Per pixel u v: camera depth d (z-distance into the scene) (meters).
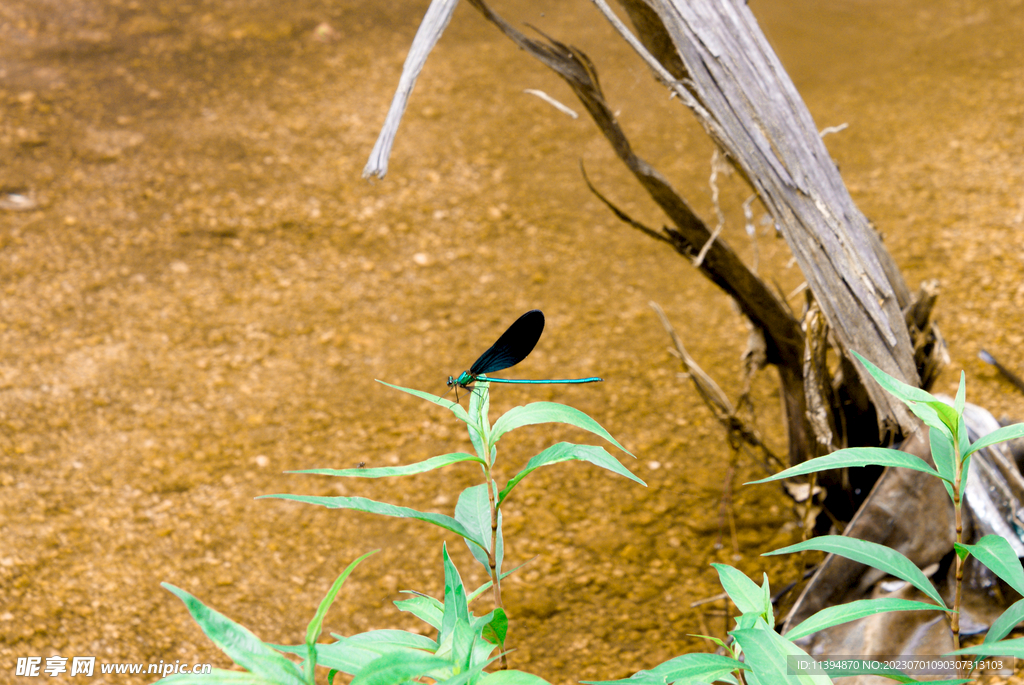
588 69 2.89
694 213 3.15
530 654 3.44
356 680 1.31
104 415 4.89
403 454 4.68
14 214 6.68
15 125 7.84
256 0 10.92
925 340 3.30
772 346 3.54
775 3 10.78
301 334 5.68
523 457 4.68
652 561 3.95
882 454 1.76
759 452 4.59
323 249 6.57
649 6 2.75
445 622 1.59
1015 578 1.63
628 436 4.79
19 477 4.39
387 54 9.77
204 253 6.44
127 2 10.62
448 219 6.98
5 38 9.49
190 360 5.38
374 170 1.94
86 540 4.03
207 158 7.63
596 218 7.01
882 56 9.45
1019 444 3.48
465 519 1.93
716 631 3.49
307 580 3.87
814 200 2.91
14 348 5.37
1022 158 7.26
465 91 9.02
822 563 3.32
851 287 2.95
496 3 10.78
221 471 4.53
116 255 6.35
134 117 8.18
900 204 6.80
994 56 9.24
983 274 5.84
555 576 3.89
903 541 3.06
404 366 5.39
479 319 5.84
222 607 3.68
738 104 2.81
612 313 5.90
